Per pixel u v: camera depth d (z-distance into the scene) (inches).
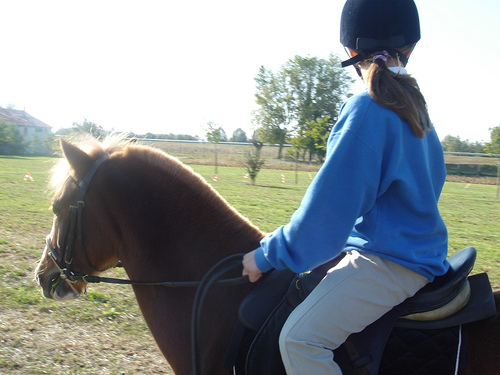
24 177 717.9
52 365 142.8
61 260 85.2
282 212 455.8
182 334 77.8
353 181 58.0
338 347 64.8
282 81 2156.7
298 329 61.9
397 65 67.2
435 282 67.2
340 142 59.0
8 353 148.4
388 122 60.3
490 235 395.2
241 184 796.0
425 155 63.4
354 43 69.9
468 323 66.3
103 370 142.1
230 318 74.4
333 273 63.9
